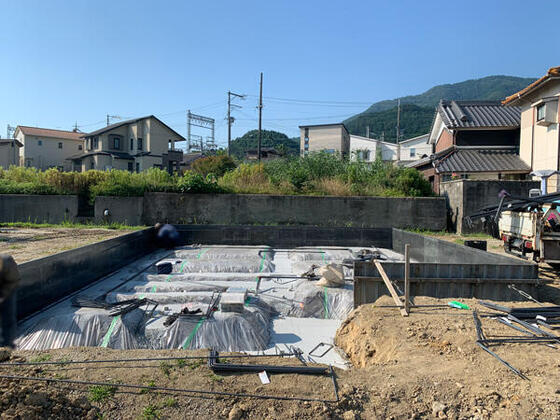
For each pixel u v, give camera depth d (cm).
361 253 928
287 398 319
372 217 1326
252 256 918
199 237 1109
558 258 726
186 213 1353
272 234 1112
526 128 1426
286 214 1334
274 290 690
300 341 530
